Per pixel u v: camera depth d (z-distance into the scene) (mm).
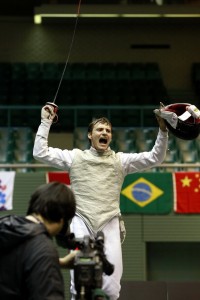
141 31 33312
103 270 6668
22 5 33156
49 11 31812
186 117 9328
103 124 9656
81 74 31109
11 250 6035
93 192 9391
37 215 6234
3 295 5980
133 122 28156
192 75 32406
